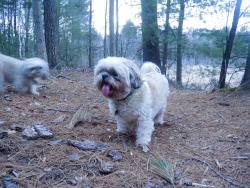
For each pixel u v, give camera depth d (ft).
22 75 4.58
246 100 4.63
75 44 19.60
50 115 3.39
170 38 8.36
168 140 2.85
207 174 2.17
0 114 3.22
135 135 2.94
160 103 3.16
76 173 2.02
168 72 11.95
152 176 2.07
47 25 8.13
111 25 10.17
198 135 3.03
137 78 2.72
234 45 8.82
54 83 5.84
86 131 2.92
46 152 2.29
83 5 17.25
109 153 2.34
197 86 10.29
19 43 15.14
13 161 2.10
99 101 4.30
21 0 17.31
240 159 2.43
